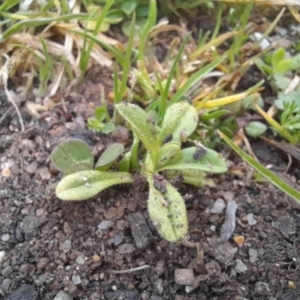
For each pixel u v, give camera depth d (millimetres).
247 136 115
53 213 102
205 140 111
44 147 109
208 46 121
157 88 117
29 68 120
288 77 121
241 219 104
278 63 116
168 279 97
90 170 99
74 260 97
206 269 98
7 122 112
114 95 112
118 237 99
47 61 114
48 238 99
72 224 101
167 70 121
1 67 117
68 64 118
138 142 103
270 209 105
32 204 103
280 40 125
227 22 129
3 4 117
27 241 99
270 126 116
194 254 99
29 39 119
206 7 129
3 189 104
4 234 100
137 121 96
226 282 97
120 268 97
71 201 102
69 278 96
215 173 107
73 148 103
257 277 98
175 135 103
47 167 107
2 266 96
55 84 117
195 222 103
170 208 96
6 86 114
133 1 122
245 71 121
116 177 101
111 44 122
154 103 111
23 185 105
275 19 125
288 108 110
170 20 130
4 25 121
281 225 103
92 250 98
